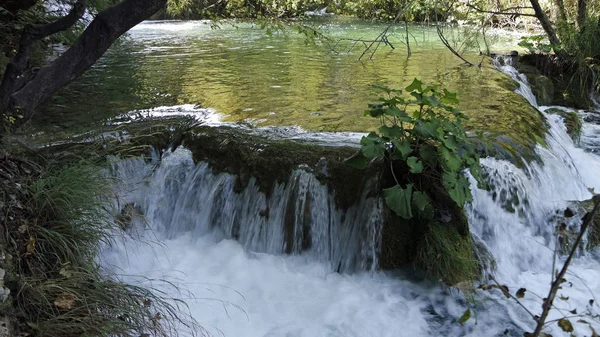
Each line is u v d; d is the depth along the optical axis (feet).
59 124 18.88
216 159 16.28
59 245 11.81
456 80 26.09
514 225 15.34
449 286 13.12
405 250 13.82
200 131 17.39
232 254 14.89
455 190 12.58
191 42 41.45
